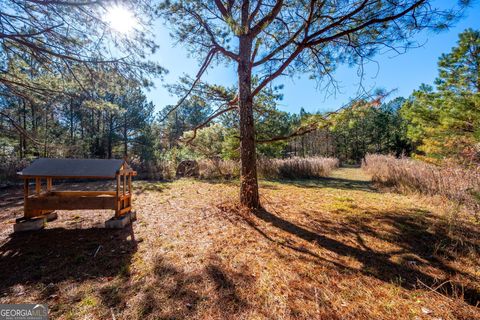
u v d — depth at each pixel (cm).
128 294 172
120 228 320
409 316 150
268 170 995
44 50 364
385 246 262
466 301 166
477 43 563
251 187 424
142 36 397
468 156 397
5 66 443
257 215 382
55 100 505
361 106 327
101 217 378
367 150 2784
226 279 192
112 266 215
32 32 356
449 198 426
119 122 1473
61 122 1037
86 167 322
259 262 222
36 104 525
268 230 313
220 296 170
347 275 200
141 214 391
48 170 314
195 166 1009
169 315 150
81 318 147
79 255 237
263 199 509
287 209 425
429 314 152
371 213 399
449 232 291
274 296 170
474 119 537
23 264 219
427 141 663
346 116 336
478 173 354
